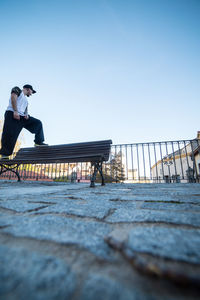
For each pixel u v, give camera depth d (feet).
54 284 1.30
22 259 1.61
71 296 1.19
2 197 5.21
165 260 1.51
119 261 1.59
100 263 1.56
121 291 1.22
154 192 7.09
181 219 2.87
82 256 1.68
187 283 1.26
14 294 1.20
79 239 2.06
